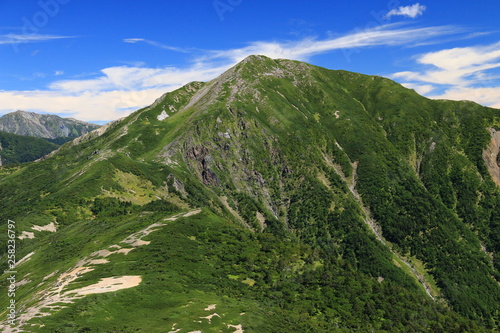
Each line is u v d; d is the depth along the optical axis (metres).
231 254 103.31
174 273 85.19
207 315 64.00
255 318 67.94
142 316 61.72
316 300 89.81
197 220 122.31
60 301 65.75
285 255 108.62
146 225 121.31
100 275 82.25
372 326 86.00
